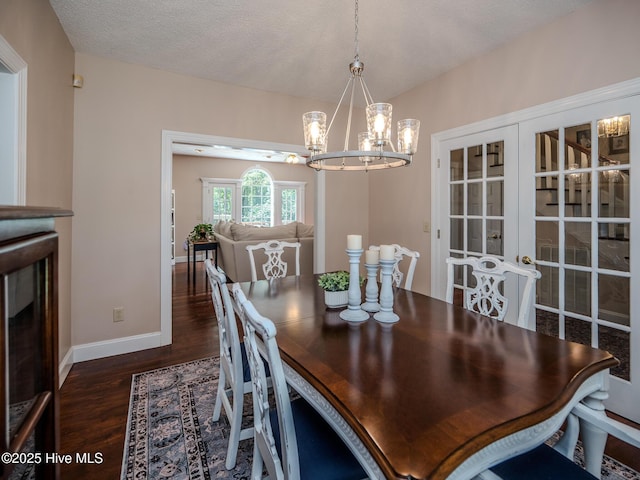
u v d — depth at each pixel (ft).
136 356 9.59
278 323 5.37
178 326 12.03
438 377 3.60
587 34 7.11
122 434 6.18
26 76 5.89
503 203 9.01
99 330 9.51
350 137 13.78
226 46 8.79
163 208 10.30
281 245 10.12
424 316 5.76
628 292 6.74
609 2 6.77
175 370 8.71
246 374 5.64
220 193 28.53
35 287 2.17
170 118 10.31
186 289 17.57
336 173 13.62
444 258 10.79
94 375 8.42
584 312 7.46
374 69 10.20
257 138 11.68
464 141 9.97
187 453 5.71
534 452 3.69
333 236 13.64
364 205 14.20
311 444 3.86
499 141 9.03
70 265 8.98
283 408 3.22
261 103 11.74
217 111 11.00
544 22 7.78
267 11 7.29
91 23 7.77
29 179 6.15
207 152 25.36
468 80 9.75
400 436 2.66
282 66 9.95
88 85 9.21
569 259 7.70
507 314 8.98
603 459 5.60
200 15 7.45
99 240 9.46
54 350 2.36
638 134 6.45
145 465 5.42
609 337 7.06
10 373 1.80
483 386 3.42
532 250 8.36
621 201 6.79
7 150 5.59
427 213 11.34
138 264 10.00
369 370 3.76
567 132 7.60
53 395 2.33
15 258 1.74
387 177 13.10
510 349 4.36
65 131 8.32
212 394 7.56
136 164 9.89
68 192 8.66
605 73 6.85
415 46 8.84
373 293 6.11
